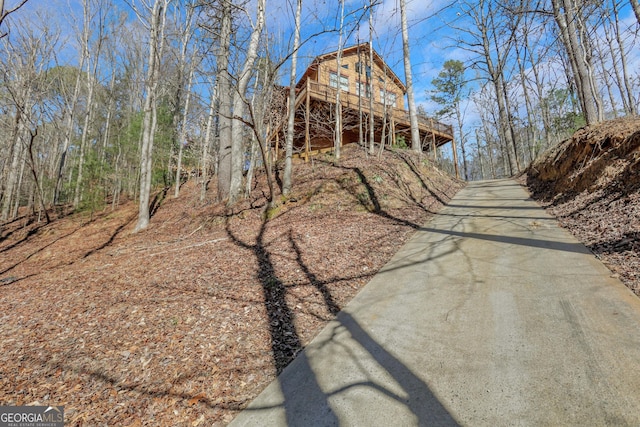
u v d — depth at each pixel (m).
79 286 5.07
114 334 3.29
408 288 3.85
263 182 11.79
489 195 9.91
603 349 2.17
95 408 2.28
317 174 10.48
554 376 2.00
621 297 2.76
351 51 18.03
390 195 8.87
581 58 8.58
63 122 19.55
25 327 3.67
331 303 3.75
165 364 2.74
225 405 2.24
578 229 4.77
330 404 2.10
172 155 18.14
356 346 2.77
